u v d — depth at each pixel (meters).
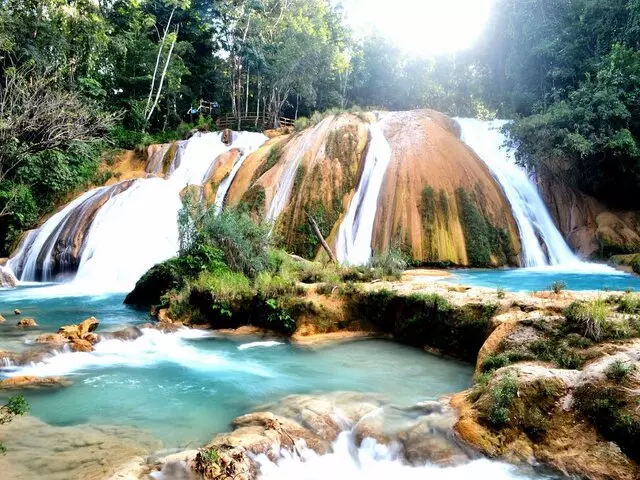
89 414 7.52
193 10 50.19
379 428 6.81
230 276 14.57
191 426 7.07
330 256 20.23
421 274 19.78
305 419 7.07
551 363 7.54
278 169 27.17
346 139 26.77
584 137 24.33
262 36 49.97
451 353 10.41
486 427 6.46
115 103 43.94
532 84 37.22
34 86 15.15
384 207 23.69
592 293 10.20
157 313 14.74
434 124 27.53
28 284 22.55
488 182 24.66
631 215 25.03
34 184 29.92
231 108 54.56
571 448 5.95
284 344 11.70
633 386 6.03
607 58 26.66
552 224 25.22
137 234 24.86
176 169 33.47
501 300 10.05
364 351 10.98
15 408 6.32
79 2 30.94
